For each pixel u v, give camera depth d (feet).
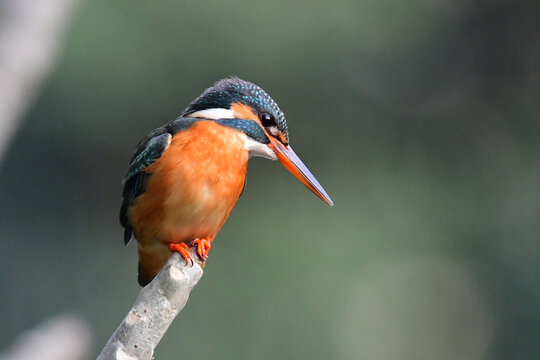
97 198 45.85
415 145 49.52
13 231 44.86
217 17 43.21
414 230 47.96
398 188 48.78
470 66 50.26
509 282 46.75
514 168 49.85
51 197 45.27
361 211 48.19
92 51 41.42
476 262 47.47
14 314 43.21
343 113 47.96
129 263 45.98
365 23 46.39
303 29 44.91
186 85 43.80
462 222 48.47
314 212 47.14
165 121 44.29
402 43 47.85
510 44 49.85
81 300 44.55
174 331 42.65
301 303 44.11
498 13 48.96
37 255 44.78
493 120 50.52
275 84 45.93
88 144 44.42
